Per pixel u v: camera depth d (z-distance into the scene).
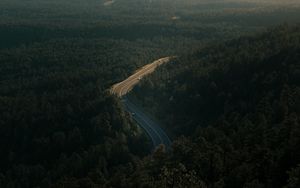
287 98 187.75
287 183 124.81
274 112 180.00
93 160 191.75
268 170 133.88
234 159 145.25
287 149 136.12
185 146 161.12
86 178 161.50
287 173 124.94
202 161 144.50
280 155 135.12
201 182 128.12
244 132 166.38
